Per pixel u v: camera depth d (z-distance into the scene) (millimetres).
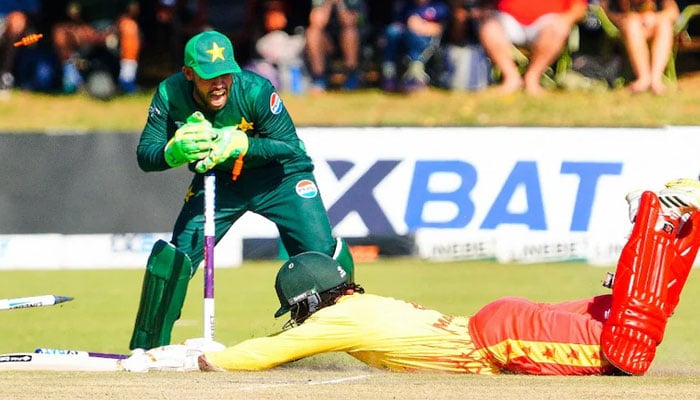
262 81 26750
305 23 68688
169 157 25812
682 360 27672
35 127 62844
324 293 23156
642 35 63469
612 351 22016
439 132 49219
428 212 49344
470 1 64625
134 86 67188
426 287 42438
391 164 49188
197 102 26562
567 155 48938
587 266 48344
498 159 49125
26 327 35344
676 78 66938
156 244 27281
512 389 20391
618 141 48812
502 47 63969
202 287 44781
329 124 49219
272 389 20484
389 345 22672
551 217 49031
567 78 65250
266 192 27781
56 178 49531
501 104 62562
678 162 48625
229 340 32281
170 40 69500
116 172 49469
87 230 49562
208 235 26109
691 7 65875
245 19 67625
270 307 38688
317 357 26875
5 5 66500
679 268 22859
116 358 23672
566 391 20172
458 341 22641
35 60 67688
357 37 65750
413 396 19734
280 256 50438
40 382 21297
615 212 48906
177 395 19844
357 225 49250
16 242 49562
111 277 46594
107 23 67125
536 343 22312
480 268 47844
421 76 65000
